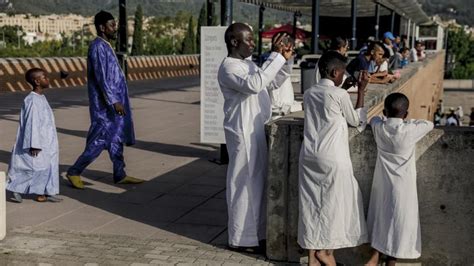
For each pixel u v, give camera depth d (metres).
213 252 5.19
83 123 13.70
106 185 7.70
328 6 23.53
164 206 6.73
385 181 4.44
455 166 4.55
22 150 6.61
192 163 9.20
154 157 9.66
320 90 4.48
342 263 4.85
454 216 4.60
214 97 8.70
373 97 7.42
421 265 4.70
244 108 5.04
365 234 4.60
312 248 4.52
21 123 6.63
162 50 49.47
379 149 4.48
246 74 4.99
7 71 20.73
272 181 4.94
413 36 37.88
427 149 4.58
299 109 6.92
